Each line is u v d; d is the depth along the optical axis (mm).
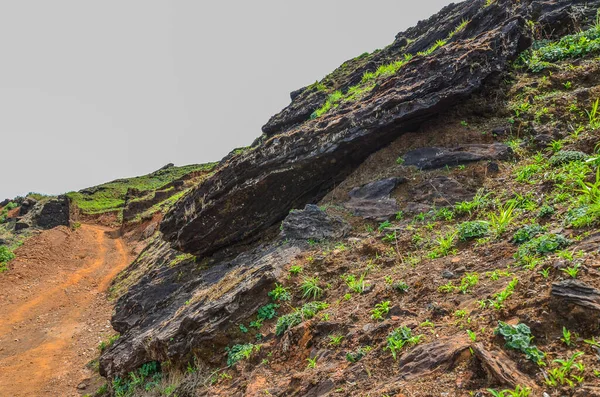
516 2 10320
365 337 4184
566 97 7641
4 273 21766
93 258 28672
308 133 9352
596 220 4176
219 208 10172
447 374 3051
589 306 2969
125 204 50312
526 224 5004
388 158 8555
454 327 3617
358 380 3600
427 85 8352
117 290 19469
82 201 53219
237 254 10305
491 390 2688
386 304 4562
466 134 7992
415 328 3893
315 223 7480
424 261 5371
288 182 9523
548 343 2951
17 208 42188
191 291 9281
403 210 7027
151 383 6938
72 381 10945
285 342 5090
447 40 11859
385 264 5797
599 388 2418
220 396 5059
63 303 18875
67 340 14375
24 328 15656
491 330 3279
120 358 8578
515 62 9117
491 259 4617
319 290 5863
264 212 9984
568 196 5156
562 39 9367
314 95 17859
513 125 7758
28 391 10508
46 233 30625
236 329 6125
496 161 7074
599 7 9977
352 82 16734
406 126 8641
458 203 6492
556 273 3561
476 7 13344
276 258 6828
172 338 6863
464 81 8172
